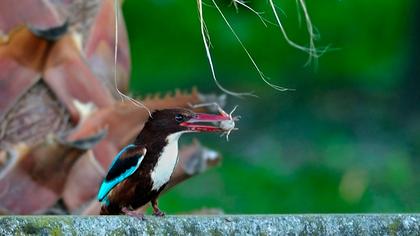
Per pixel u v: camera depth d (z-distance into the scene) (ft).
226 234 15.12
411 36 54.03
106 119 22.18
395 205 47.44
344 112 55.52
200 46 51.16
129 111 22.20
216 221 15.14
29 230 14.10
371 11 53.01
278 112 54.65
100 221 14.51
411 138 53.98
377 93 55.77
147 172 18.07
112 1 23.25
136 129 22.22
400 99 55.42
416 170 51.01
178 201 45.11
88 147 21.03
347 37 53.36
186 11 50.24
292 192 47.98
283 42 51.49
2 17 22.22
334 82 55.36
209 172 47.75
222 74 52.70
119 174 18.12
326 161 51.42
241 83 54.13
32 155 21.29
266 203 47.14
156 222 14.85
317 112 55.11
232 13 49.80
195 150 23.03
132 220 14.71
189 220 15.05
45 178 21.45
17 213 21.35
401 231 15.84
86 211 21.66
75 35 22.56
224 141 52.65
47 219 14.23
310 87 55.26
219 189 46.78
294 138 53.72
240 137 53.26
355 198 47.21
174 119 18.20
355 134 54.49
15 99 21.91
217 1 47.73
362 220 15.69
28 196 21.40
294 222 15.39
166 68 51.60
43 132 22.09
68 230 14.26
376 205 47.26
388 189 48.44
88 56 22.75
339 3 51.67
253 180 48.39
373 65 54.39
